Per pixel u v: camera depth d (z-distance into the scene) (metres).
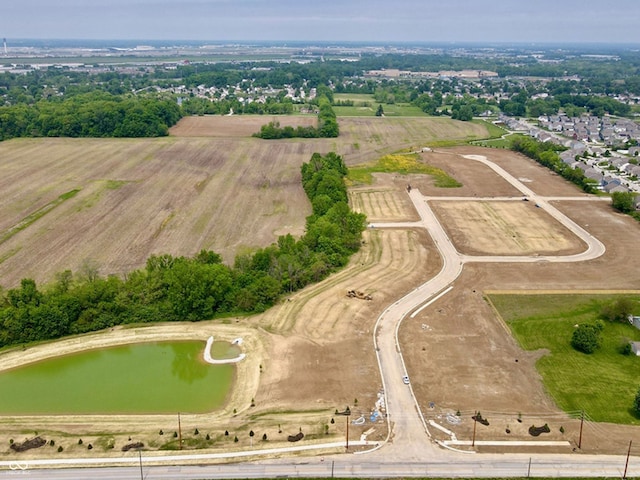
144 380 84.62
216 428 73.31
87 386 83.06
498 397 79.81
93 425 74.25
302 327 97.62
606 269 123.25
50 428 73.44
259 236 137.62
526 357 90.00
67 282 102.69
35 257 123.81
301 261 116.94
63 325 94.88
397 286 113.75
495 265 124.81
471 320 101.00
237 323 99.06
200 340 94.62
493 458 68.12
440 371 85.62
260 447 69.69
